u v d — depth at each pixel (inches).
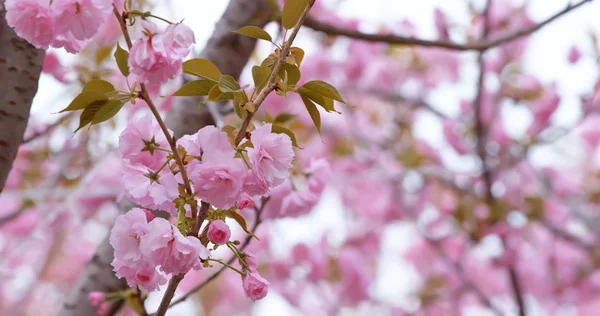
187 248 51.5
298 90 58.8
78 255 284.4
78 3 56.3
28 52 82.7
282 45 60.2
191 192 56.5
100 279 99.0
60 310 98.6
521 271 276.1
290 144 56.9
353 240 288.8
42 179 200.2
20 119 82.3
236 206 59.1
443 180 245.6
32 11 58.1
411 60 291.7
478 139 221.8
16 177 204.8
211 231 55.6
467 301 289.9
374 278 294.5
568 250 270.5
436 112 269.3
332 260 257.1
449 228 266.5
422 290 289.1
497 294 288.4
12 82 81.7
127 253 53.3
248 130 60.6
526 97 240.7
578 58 233.8
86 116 57.6
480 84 212.2
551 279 272.4
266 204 95.1
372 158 278.4
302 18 59.4
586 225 246.2
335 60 257.4
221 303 321.1
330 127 275.0
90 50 139.3
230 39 110.7
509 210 227.8
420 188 264.2
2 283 270.4
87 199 181.5
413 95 293.4
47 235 250.7
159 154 59.1
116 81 136.6
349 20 186.2
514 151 237.3
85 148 172.7
